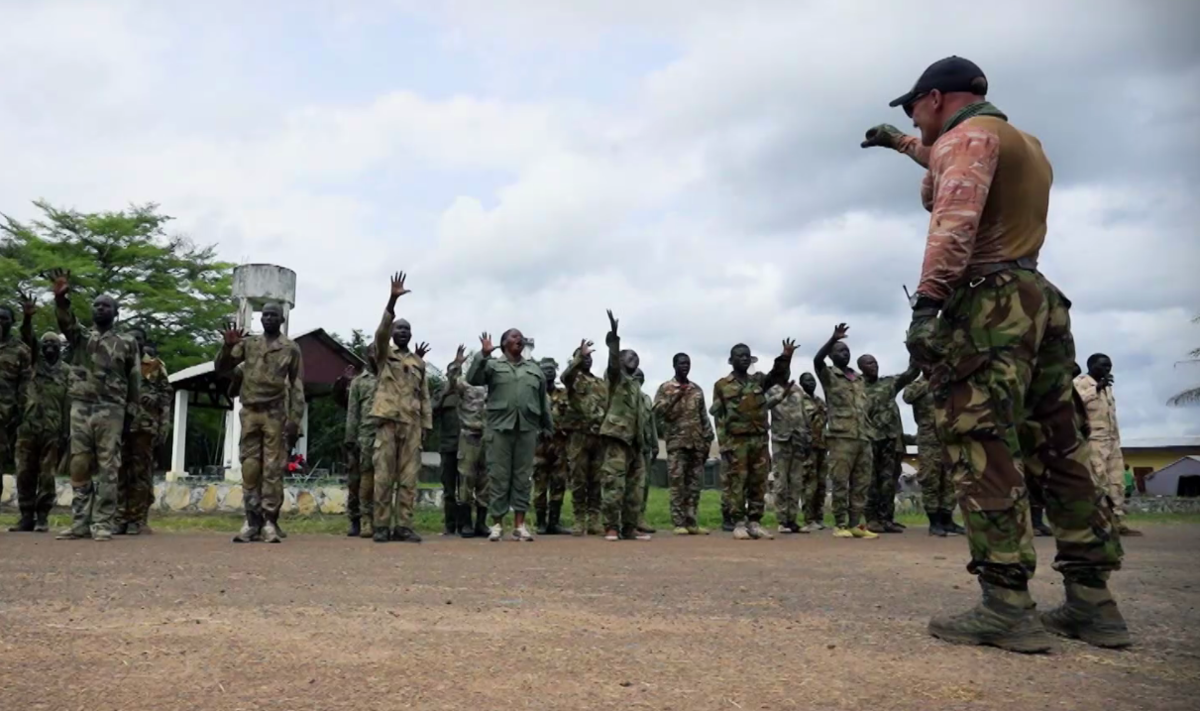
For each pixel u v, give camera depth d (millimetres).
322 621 3578
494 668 2738
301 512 14117
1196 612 4039
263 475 8820
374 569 5816
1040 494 3365
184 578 5117
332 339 20859
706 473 30688
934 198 3424
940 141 3328
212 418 33656
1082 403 3410
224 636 3229
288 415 9078
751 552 7805
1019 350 3139
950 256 3111
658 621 3650
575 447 11133
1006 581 3074
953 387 3223
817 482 12766
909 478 22938
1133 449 43656
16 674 2627
